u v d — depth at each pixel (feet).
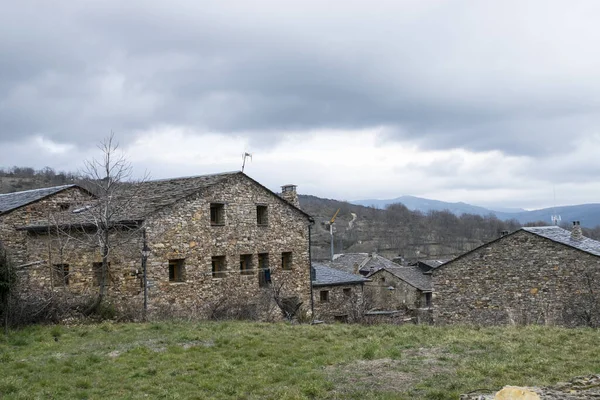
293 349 53.78
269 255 95.71
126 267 77.61
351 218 328.08
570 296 94.89
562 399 32.86
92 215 77.15
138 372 44.78
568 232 110.11
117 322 69.15
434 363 47.60
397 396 37.73
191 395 39.01
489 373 43.14
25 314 62.80
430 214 348.79
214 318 78.79
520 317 98.89
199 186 85.76
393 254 249.75
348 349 53.78
